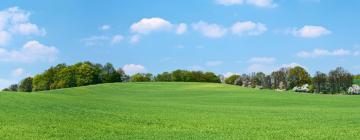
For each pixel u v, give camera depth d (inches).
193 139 1000.2
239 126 1254.3
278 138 1023.0
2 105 1576.0
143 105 2014.0
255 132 1126.4
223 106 2172.7
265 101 2689.5
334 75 5364.2
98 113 1480.1
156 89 4015.8
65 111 1486.2
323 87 5364.2
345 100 2760.8
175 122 1327.5
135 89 4013.3
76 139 983.0
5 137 986.7
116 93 3654.0
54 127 1138.0
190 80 6924.2
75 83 5713.6
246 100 2765.7
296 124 1307.8
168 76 7145.7
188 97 3115.2
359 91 4702.3
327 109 1983.3
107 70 6161.4
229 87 4057.6
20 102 1705.2
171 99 2955.2
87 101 2037.4
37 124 1173.1
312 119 1456.7
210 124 1295.5
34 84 6102.4
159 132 1117.7
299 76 6087.6
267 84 6387.8
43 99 1907.0
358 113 1704.0
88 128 1144.8
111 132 1097.4
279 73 6264.8
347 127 1227.9
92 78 5777.6
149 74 7204.7
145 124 1263.5
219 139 1002.1
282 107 2170.3
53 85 5792.3
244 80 6663.4
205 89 3907.5
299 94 3265.3
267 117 1524.4
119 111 1609.3
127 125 1228.5
